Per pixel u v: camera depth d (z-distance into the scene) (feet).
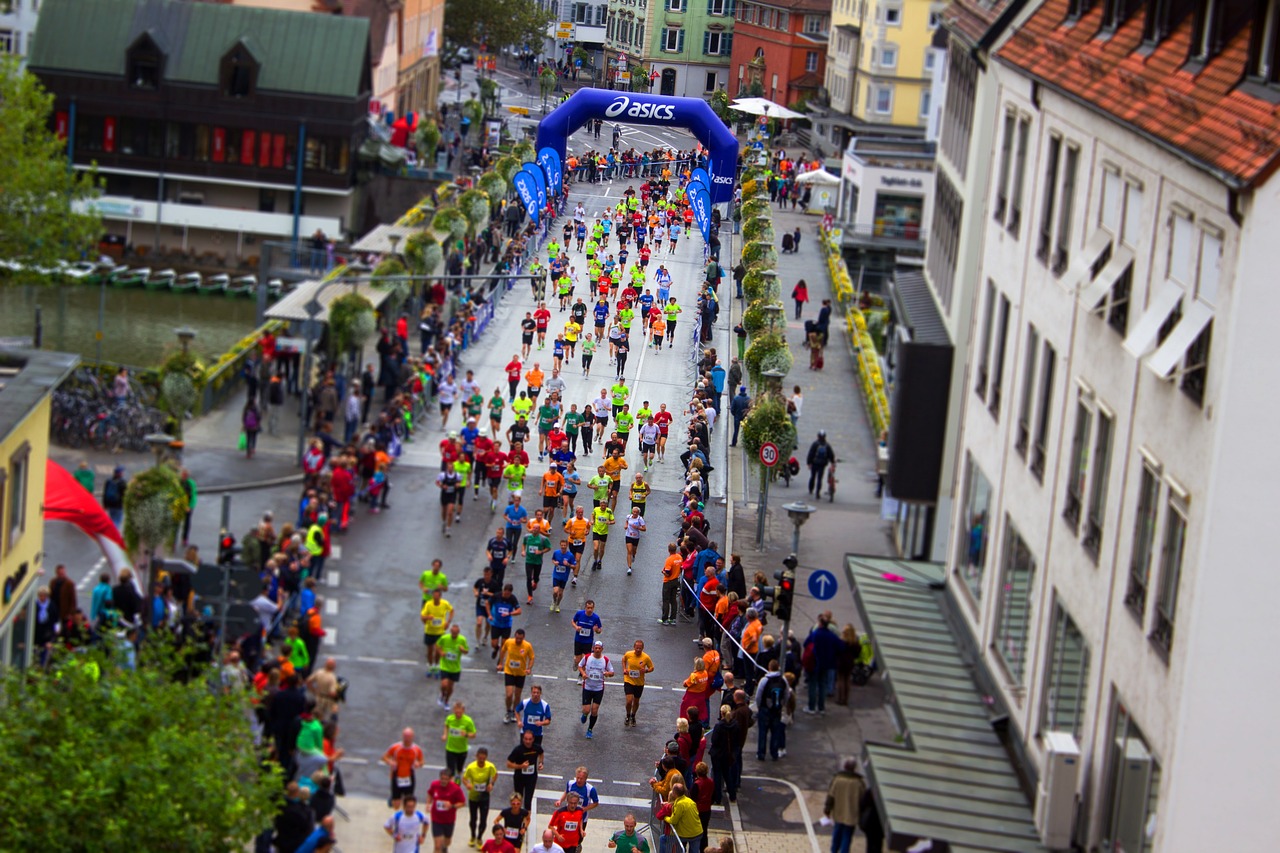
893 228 278.67
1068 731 92.68
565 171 298.35
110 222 366.84
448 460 163.12
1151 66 92.68
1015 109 119.44
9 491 113.70
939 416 141.90
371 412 207.21
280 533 148.66
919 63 268.00
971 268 141.38
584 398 222.69
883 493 181.57
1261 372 72.18
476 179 347.36
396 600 143.02
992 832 90.33
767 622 142.51
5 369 125.18
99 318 290.97
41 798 76.54
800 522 134.10
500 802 110.22
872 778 96.63
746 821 109.40
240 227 364.79
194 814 80.33
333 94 359.25
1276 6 78.38
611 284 263.70
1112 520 88.22
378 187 375.25
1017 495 108.27
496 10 388.37
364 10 412.16
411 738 98.43
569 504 169.99
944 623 120.57
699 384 219.41
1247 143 74.95
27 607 121.08
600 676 121.49
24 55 377.30
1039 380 106.32
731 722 110.93
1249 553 72.02
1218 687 73.26
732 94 249.55
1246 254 73.15
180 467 151.64
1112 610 86.89
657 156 311.06
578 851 99.30
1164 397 82.43
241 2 393.70
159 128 361.30
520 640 120.16
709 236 304.09
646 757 120.06
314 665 124.88
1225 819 72.43
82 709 81.82
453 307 252.62
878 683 132.87
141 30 360.48
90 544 155.43
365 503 169.07
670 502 181.47
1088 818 87.61
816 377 239.91
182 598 128.67
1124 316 90.63
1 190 255.09
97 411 191.21
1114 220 94.43
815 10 261.85
